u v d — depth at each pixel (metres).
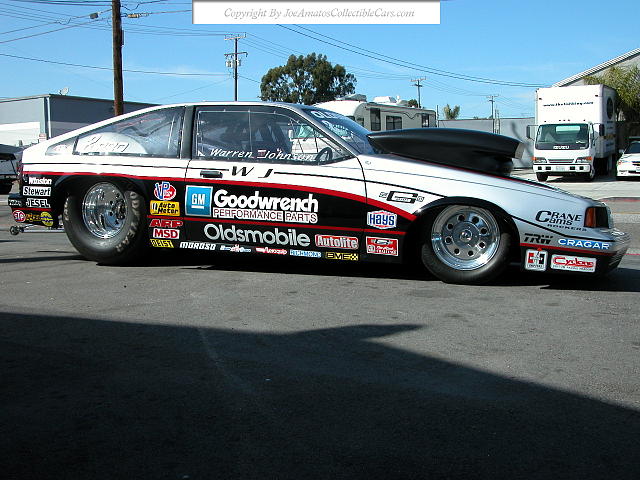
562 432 2.86
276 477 2.51
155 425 2.95
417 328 4.31
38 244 8.12
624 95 32.00
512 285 5.52
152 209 6.04
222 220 5.82
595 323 4.43
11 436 2.85
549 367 3.61
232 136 5.88
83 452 2.71
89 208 6.41
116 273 6.05
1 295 5.22
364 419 2.99
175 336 4.16
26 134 49.59
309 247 5.63
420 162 5.46
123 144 6.23
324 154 5.59
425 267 5.61
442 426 2.92
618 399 3.19
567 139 22.41
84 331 4.27
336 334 4.20
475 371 3.56
